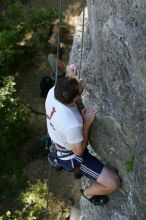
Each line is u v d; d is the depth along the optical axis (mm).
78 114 4656
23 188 10070
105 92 4945
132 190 5008
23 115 10055
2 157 10227
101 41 4691
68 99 4473
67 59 10891
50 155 5176
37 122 10758
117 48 4387
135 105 4414
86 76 5246
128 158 4879
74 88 4461
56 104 4590
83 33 5863
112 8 4402
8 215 8891
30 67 11406
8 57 10594
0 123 9836
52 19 10930
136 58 4090
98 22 4828
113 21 4371
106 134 5031
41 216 9375
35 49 11398
